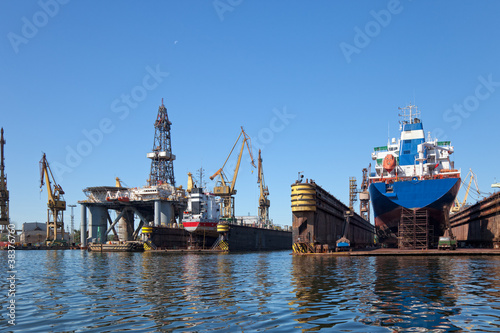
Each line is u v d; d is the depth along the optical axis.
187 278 43.28
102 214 169.25
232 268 55.81
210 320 21.73
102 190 164.88
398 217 90.94
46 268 62.59
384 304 25.22
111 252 134.75
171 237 143.25
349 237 116.19
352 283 35.31
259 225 174.25
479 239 108.00
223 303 26.75
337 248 86.69
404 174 95.12
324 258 72.56
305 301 26.77
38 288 36.97
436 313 22.42
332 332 18.86
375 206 93.38
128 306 26.39
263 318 21.94
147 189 157.88
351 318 21.48
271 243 168.75
